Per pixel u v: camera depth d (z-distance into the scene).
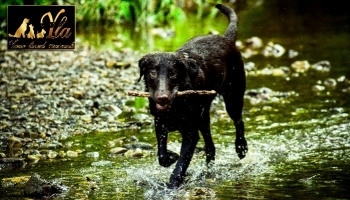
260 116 9.52
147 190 6.49
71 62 13.13
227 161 7.68
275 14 20.03
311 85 11.42
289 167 7.19
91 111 9.80
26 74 11.88
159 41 16.06
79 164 7.39
